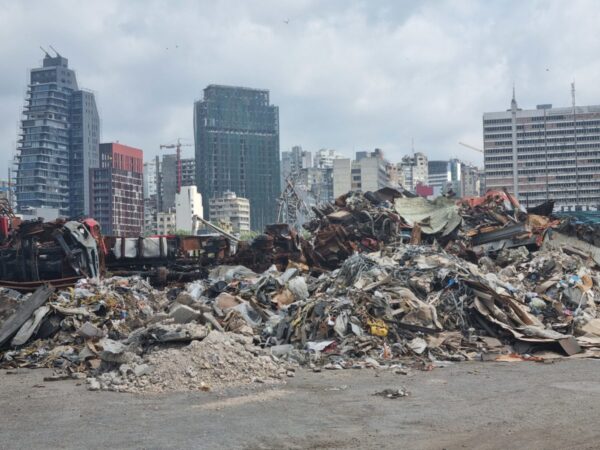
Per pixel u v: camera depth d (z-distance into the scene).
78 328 21.59
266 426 11.56
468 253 40.91
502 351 19.97
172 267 41.09
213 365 16.09
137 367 16.09
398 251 30.42
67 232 34.28
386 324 20.69
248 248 42.78
